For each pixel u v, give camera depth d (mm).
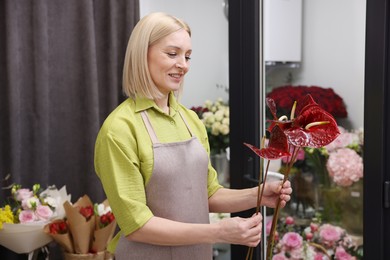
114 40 2707
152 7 2998
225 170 2793
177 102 1632
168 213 1481
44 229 2123
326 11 2039
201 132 1672
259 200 1342
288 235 2234
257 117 2227
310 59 2105
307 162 2150
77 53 2627
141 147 1449
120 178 1410
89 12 2580
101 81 2748
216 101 2980
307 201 2178
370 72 1800
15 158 2432
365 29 1824
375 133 1798
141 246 1507
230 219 1343
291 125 1234
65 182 2652
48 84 2547
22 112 2500
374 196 1818
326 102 2066
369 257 1854
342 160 2027
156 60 1466
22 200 2168
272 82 2225
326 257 2133
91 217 2184
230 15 2281
